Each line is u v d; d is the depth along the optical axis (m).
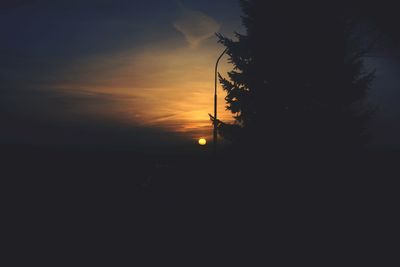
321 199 18.48
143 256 9.34
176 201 22.45
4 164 40.31
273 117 21.55
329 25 21.41
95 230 12.97
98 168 43.62
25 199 22.08
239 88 23.17
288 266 8.55
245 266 8.57
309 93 21.44
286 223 14.09
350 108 21.70
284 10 22.17
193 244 10.82
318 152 20.62
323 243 10.91
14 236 11.77
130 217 16.19
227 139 23.73
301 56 21.36
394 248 10.23
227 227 13.62
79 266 8.45
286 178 20.12
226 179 23.48
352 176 20.50
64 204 20.56
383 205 17.41
